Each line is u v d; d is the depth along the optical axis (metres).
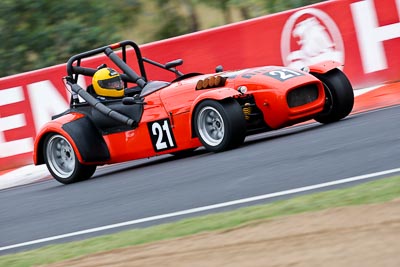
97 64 43.44
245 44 43.19
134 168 35.22
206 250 17.55
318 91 32.12
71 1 63.03
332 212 18.28
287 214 19.16
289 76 31.78
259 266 15.58
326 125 33.31
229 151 31.62
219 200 23.22
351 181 21.80
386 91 40.25
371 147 25.91
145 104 33.28
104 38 61.16
